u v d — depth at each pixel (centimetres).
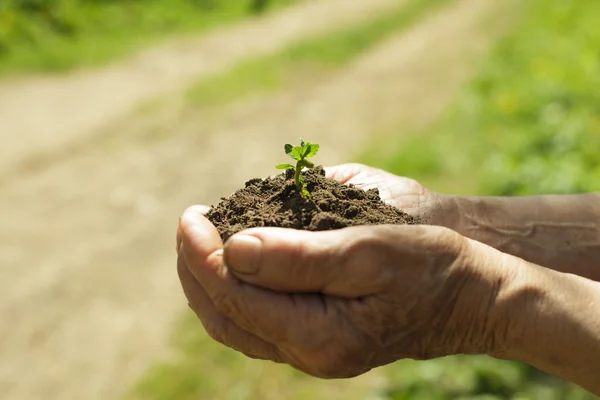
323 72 280
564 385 96
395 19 375
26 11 302
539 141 175
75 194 176
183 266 54
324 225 54
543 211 66
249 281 51
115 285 136
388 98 243
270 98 248
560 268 65
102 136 213
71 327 124
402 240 50
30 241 153
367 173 68
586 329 52
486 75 245
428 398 96
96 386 110
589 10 344
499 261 52
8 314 128
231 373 108
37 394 109
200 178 187
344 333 51
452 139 192
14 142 206
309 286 50
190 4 383
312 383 104
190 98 246
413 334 52
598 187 147
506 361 100
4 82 257
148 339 119
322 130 217
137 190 179
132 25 338
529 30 318
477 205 66
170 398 104
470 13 381
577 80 224
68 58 283
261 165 195
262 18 385
